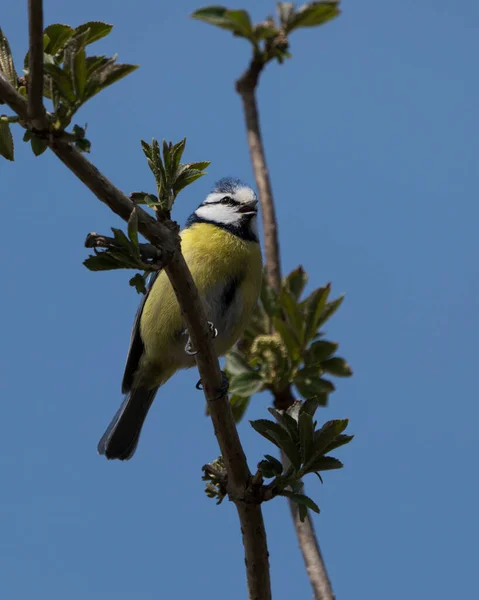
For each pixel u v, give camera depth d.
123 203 5.54
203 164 5.89
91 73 5.07
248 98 8.81
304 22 8.75
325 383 8.71
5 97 5.08
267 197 8.80
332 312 8.85
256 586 6.25
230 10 8.45
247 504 6.19
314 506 6.00
